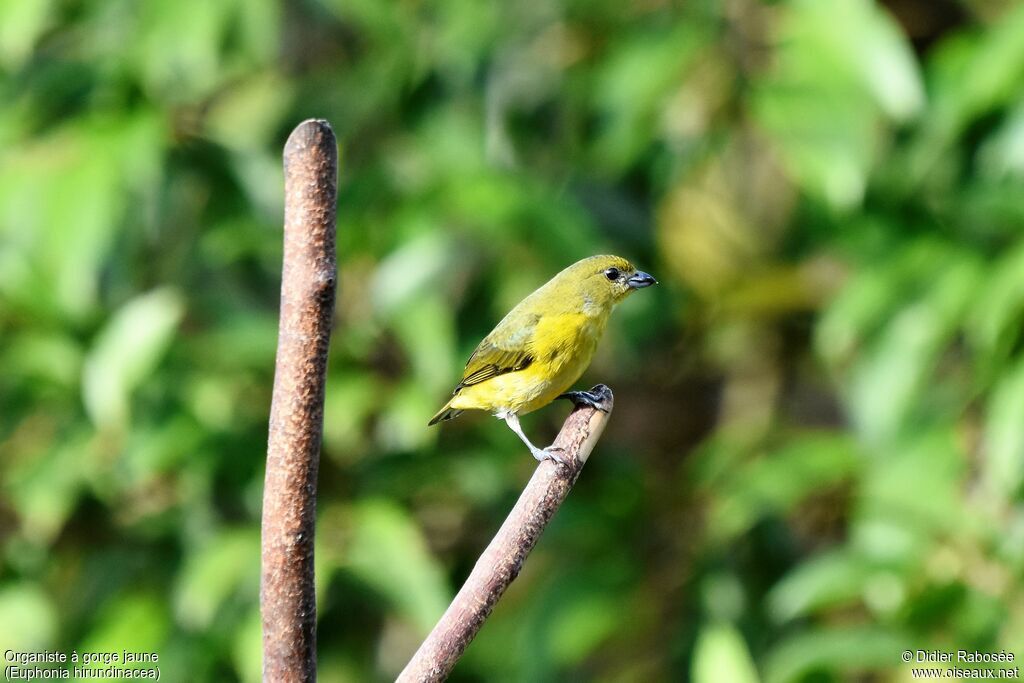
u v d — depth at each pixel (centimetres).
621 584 1067
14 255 1034
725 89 1084
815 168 984
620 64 1076
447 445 1075
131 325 950
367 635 1164
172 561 1071
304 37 1247
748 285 1188
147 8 1041
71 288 940
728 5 1076
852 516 1034
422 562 980
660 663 1059
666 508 1112
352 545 1002
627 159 1078
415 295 977
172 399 1029
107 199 953
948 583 897
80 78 1057
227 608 1029
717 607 1044
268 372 1077
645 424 1260
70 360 1032
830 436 1083
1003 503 977
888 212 1041
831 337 1032
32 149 1035
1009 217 988
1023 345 965
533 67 1135
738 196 1241
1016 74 952
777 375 1281
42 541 1054
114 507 1080
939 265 1001
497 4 1143
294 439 275
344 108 1154
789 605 942
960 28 1155
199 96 1127
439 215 995
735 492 1040
